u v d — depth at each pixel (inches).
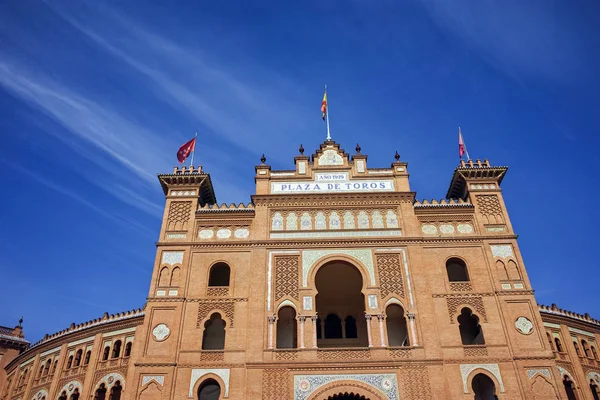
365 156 1643.7
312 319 1348.4
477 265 1432.1
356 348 1300.4
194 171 1651.1
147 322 1350.9
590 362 1718.8
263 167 1633.9
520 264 1429.6
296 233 1494.8
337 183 1594.5
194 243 1483.8
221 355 1300.4
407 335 1378.0
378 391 1235.2
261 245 1471.5
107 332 1755.7
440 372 1258.6
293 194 1552.7
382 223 1508.4
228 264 1451.8
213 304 1382.9
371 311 1357.0
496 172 1605.6
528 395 1223.5
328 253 1455.5
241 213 1539.1
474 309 1360.7
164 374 1269.7
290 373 1264.8
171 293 1398.9
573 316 1771.7
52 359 1862.7
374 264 1433.3
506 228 1497.3
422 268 1422.2
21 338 2287.2
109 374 1644.9
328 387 1243.2
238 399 1233.4
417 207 1526.8
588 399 1599.4
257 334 1323.8
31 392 1847.9
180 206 1569.9
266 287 1400.1
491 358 1279.5
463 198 1637.6
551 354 1280.8
